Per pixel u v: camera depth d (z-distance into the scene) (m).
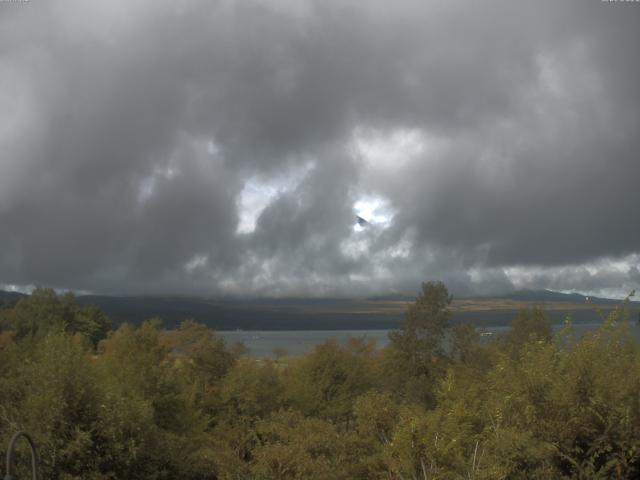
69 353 11.47
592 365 8.38
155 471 12.39
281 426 12.80
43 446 10.48
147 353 20.80
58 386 10.97
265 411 23.89
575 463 7.98
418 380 36.62
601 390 8.23
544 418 8.37
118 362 20.11
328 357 31.52
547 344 9.16
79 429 10.91
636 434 8.03
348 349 35.44
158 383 19.19
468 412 9.39
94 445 11.10
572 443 8.23
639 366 8.38
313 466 10.79
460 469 8.69
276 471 11.09
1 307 75.94
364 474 11.21
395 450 9.07
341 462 11.43
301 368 31.56
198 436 18.98
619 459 8.00
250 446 18.30
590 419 8.20
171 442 13.49
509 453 8.16
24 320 67.69
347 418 28.62
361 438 11.56
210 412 23.50
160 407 18.91
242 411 23.70
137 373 19.39
